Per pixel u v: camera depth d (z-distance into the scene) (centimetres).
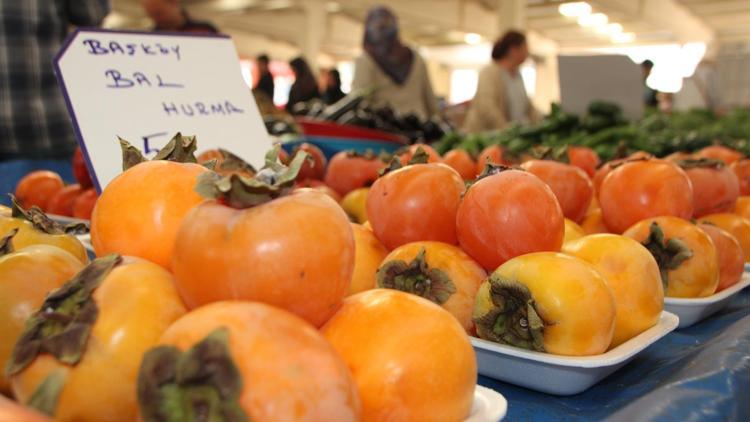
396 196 85
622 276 77
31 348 45
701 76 652
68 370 45
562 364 66
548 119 275
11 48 174
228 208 48
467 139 250
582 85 297
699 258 92
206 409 37
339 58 1772
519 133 273
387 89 345
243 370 38
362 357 48
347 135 199
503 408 54
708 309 93
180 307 48
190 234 47
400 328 49
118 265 50
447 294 74
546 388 70
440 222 84
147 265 51
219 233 46
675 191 101
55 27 183
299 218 47
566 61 296
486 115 380
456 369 49
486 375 75
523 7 860
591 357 67
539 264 68
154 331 46
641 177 103
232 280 46
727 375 61
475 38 1477
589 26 1234
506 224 75
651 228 95
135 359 45
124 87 104
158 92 108
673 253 93
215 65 118
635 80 299
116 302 46
